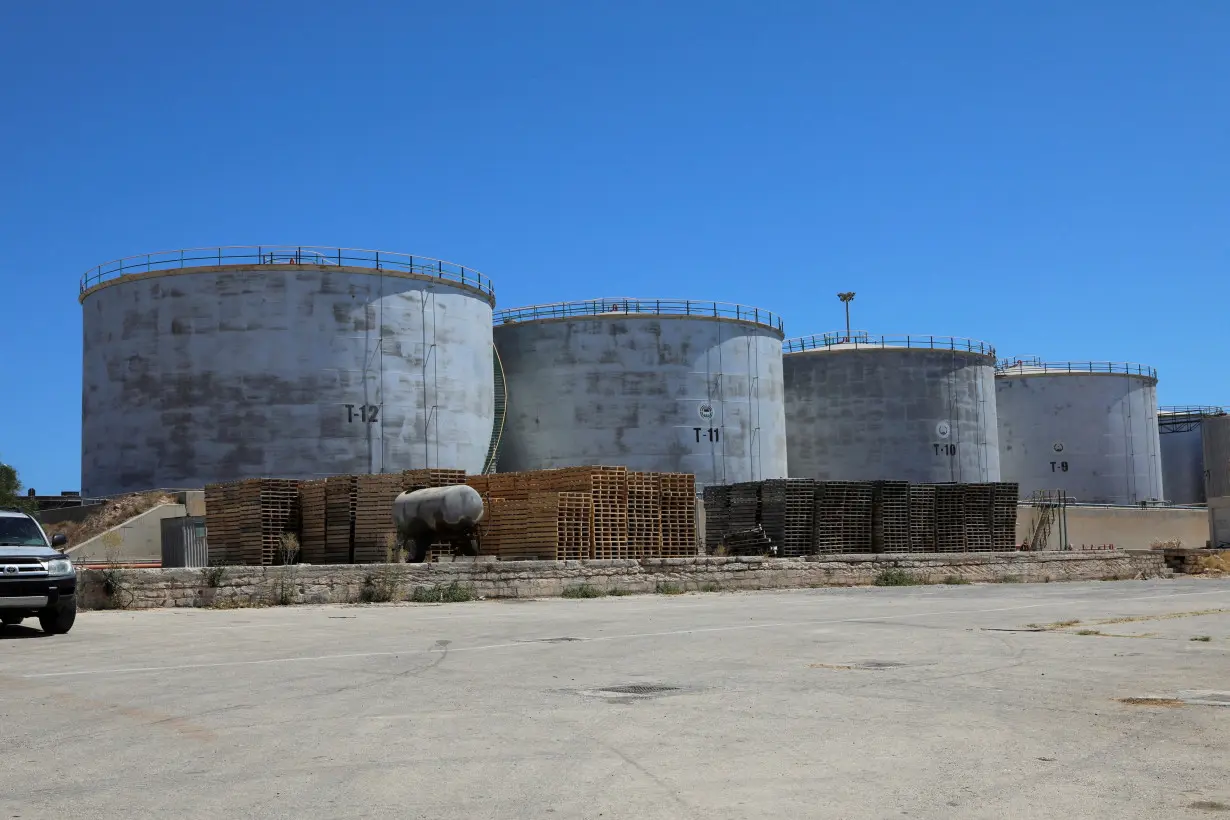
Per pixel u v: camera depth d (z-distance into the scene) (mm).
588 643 16344
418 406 51250
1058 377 79250
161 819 6668
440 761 8164
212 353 49219
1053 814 6684
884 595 29719
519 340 59688
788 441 68500
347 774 7777
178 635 18000
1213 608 23453
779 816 6641
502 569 28312
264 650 15680
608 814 6703
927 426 68188
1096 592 30672
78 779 7727
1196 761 8094
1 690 11906
